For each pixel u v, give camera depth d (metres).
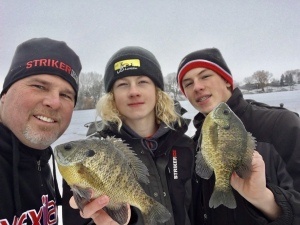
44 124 0.49
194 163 0.58
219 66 0.70
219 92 0.70
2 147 0.47
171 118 0.60
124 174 0.43
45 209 0.51
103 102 0.60
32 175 0.50
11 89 0.49
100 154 0.41
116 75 0.59
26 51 0.51
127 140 0.56
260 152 0.55
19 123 0.48
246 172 0.42
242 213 0.51
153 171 0.54
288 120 0.56
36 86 0.49
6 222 0.44
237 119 0.44
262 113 0.60
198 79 0.70
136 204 0.44
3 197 0.45
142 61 0.59
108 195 0.41
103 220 0.43
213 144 0.44
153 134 0.61
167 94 0.62
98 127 0.60
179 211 0.54
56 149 0.41
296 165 0.51
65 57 0.53
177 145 0.59
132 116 0.58
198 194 0.59
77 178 0.40
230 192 0.43
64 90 0.52
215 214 0.54
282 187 0.50
